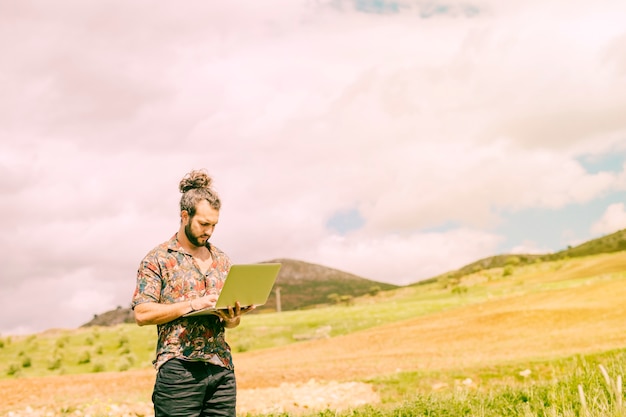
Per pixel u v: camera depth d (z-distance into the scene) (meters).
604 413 4.22
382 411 7.14
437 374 11.76
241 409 10.06
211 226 3.61
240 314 3.58
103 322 141.88
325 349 26.47
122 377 16.97
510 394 7.17
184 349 3.48
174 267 3.59
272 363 22.23
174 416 3.46
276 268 3.60
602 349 14.32
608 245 140.00
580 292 30.84
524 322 24.42
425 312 41.66
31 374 32.03
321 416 7.54
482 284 71.94
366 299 95.94
